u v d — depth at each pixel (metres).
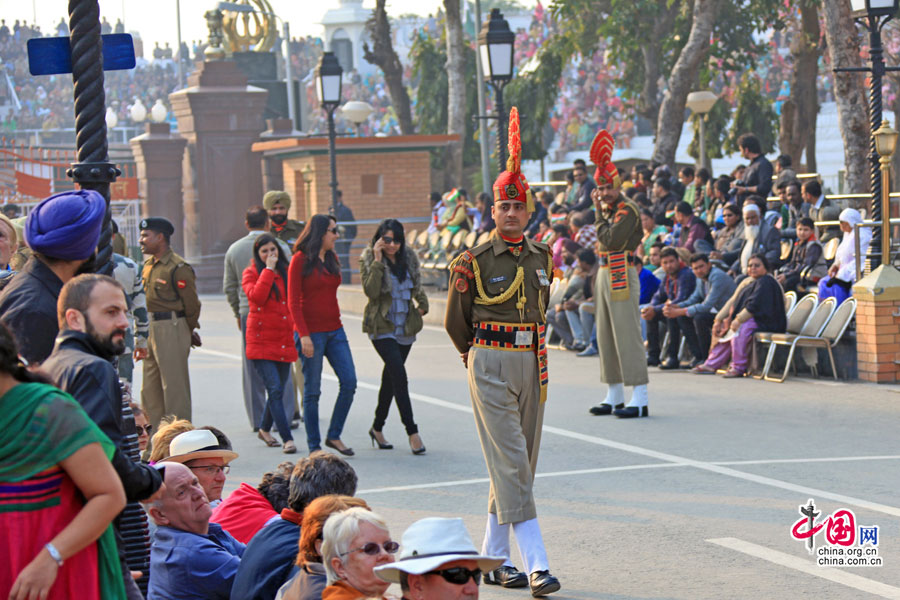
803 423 14.47
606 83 64.62
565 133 63.91
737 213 21.36
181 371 14.12
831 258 19.89
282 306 14.05
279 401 14.03
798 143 38.97
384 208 36.91
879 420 14.51
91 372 5.25
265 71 48.62
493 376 8.76
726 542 9.54
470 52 47.16
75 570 4.94
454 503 11.16
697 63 32.47
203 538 7.11
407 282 13.55
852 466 12.03
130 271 13.19
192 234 39.38
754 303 18.38
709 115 42.94
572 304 22.22
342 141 36.00
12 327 6.27
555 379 18.92
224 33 48.09
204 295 38.56
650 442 13.63
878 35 17.67
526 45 77.94
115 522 5.62
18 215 37.94
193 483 7.13
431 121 47.75
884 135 17.42
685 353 20.67
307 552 6.07
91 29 7.72
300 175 37.12
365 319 13.48
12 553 4.81
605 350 15.34
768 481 11.51
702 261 19.31
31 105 75.31
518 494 8.61
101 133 7.77
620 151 60.62
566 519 10.46
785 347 18.59
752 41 43.28
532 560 8.52
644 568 8.95
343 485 6.80
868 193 23.88
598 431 14.41
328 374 20.05
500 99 23.86
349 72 110.88
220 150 38.97
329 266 13.42
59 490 4.88
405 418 13.54
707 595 8.27
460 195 31.03
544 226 27.84
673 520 10.26
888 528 9.77
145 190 41.94
